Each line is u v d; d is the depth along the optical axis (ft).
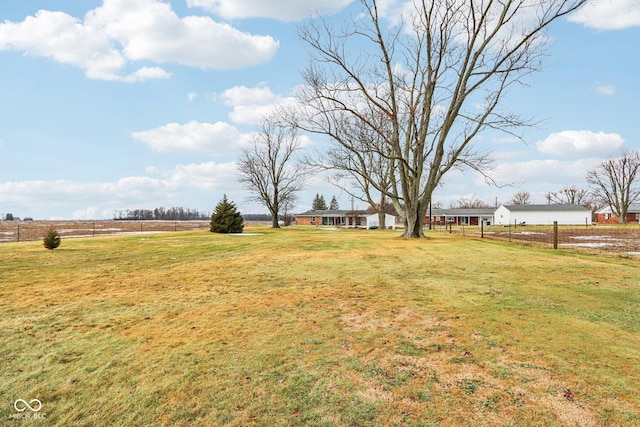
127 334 14.83
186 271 29.73
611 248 51.83
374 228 151.53
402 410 9.05
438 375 10.82
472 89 60.39
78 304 19.53
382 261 34.65
